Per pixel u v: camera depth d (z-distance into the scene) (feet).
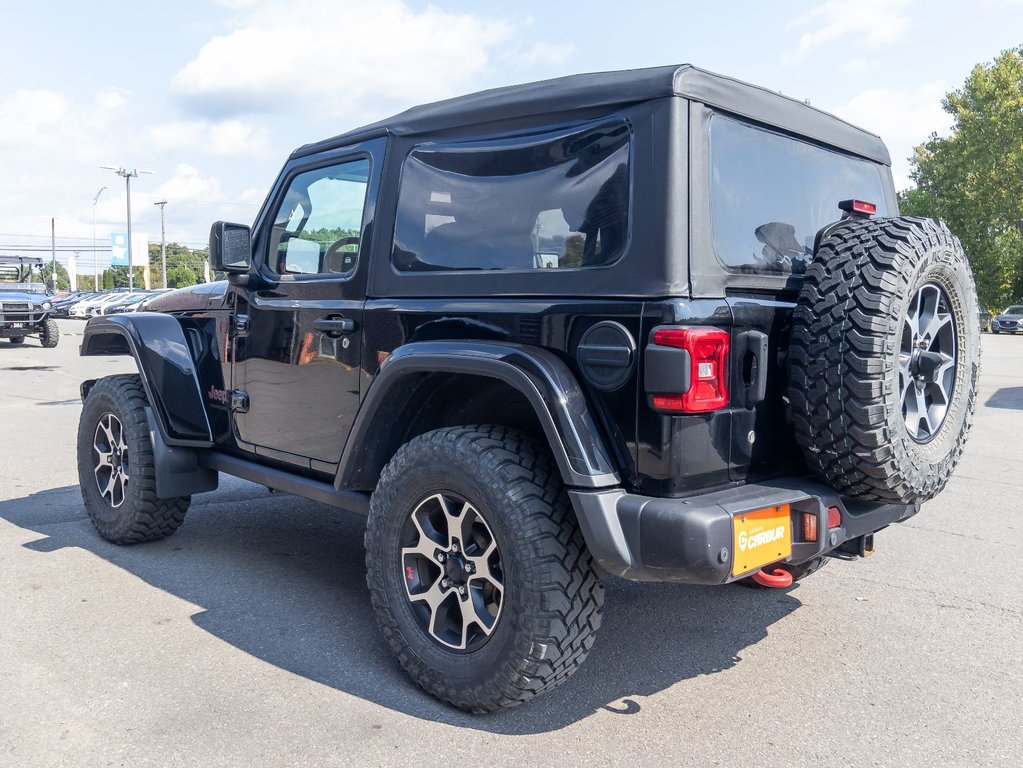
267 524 16.03
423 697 9.11
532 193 8.86
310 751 7.95
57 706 8.77
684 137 7.86
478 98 9.61
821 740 8.33
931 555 14.61
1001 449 25.41
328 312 10.79
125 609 11.55
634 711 8.89
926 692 9.44
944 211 152.46
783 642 10.82
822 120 10.13
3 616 11.24
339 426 10.75
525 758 7.89
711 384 7.60
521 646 8.05
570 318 8.16
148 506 13.76
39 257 72.33
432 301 9.55
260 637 10.66
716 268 7.93
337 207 11.18
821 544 8.30
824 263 8.36
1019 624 11.48
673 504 7.50
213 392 13.38
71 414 31.04
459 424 10.25
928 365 8.86
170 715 8.61
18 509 16.90
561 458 7.80
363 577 13.05
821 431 8.14
